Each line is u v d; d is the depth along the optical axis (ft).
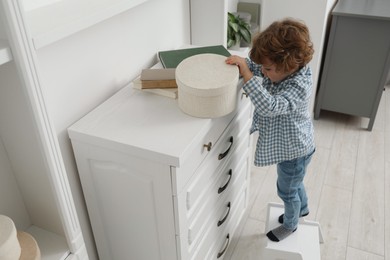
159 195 3.37
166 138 3.28
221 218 4.85
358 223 6.06
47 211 3.19
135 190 3.49
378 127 8.55
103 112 3.72
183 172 3.26
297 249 5.02
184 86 3.47
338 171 7.20
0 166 2.98
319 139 8.17
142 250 3.96
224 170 4.47
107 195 3.72
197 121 3.53
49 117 2.57
